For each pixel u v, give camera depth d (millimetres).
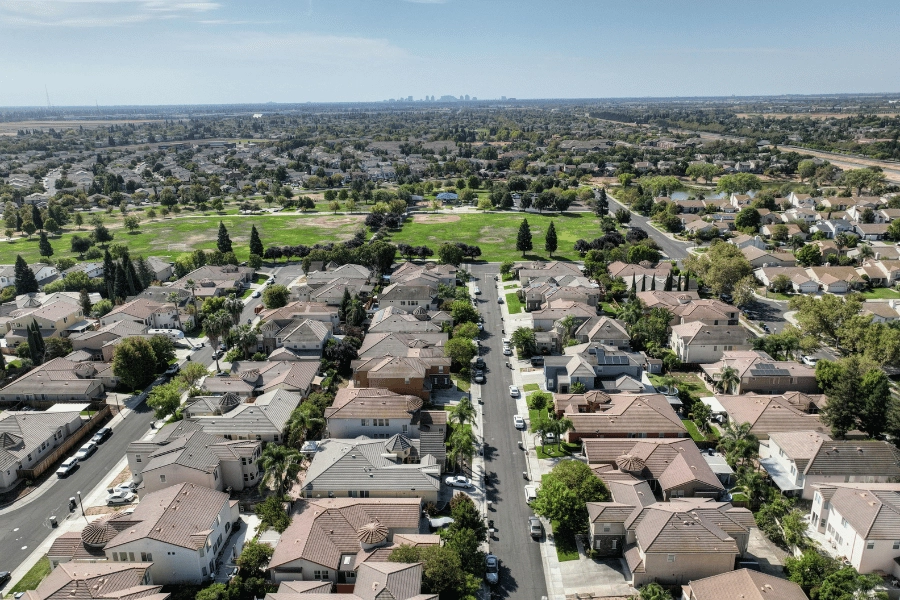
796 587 60750
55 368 115000
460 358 117750
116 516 72000
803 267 175250
